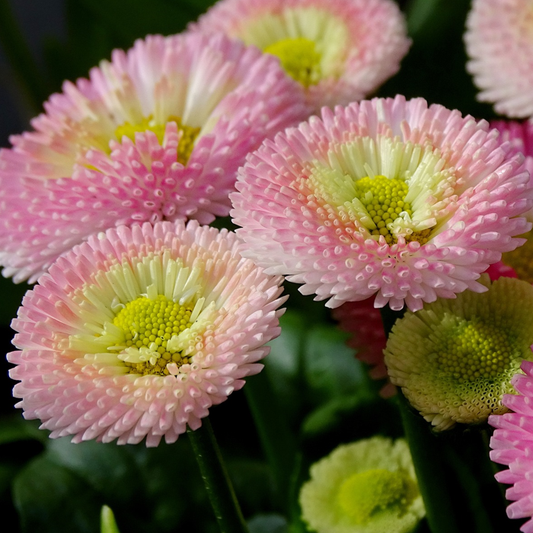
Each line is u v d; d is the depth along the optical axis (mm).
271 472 505
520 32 510
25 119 793
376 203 452
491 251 441
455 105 562
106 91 504
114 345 449
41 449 535
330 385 525
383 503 480
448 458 470
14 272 474
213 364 440
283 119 480
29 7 869
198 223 463
